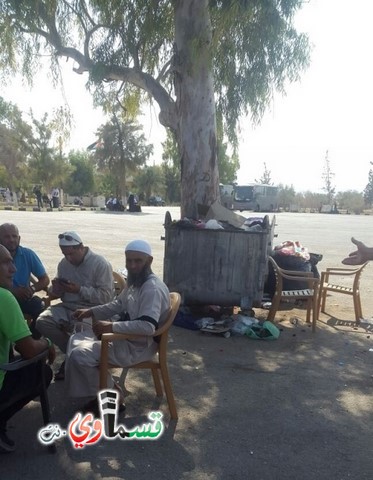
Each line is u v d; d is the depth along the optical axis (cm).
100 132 5184
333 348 568
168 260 661
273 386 452
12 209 3634
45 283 503
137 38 789
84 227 1980
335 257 1350
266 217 653
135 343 375
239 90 848
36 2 768
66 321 451
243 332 602
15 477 301
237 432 364
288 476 310
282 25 771
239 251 641
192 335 599
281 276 646
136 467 315
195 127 730
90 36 833
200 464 321
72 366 358
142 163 5306
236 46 809
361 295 879
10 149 5266
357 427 377
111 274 466
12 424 367
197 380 461
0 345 310
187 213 749
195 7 705
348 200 7044
